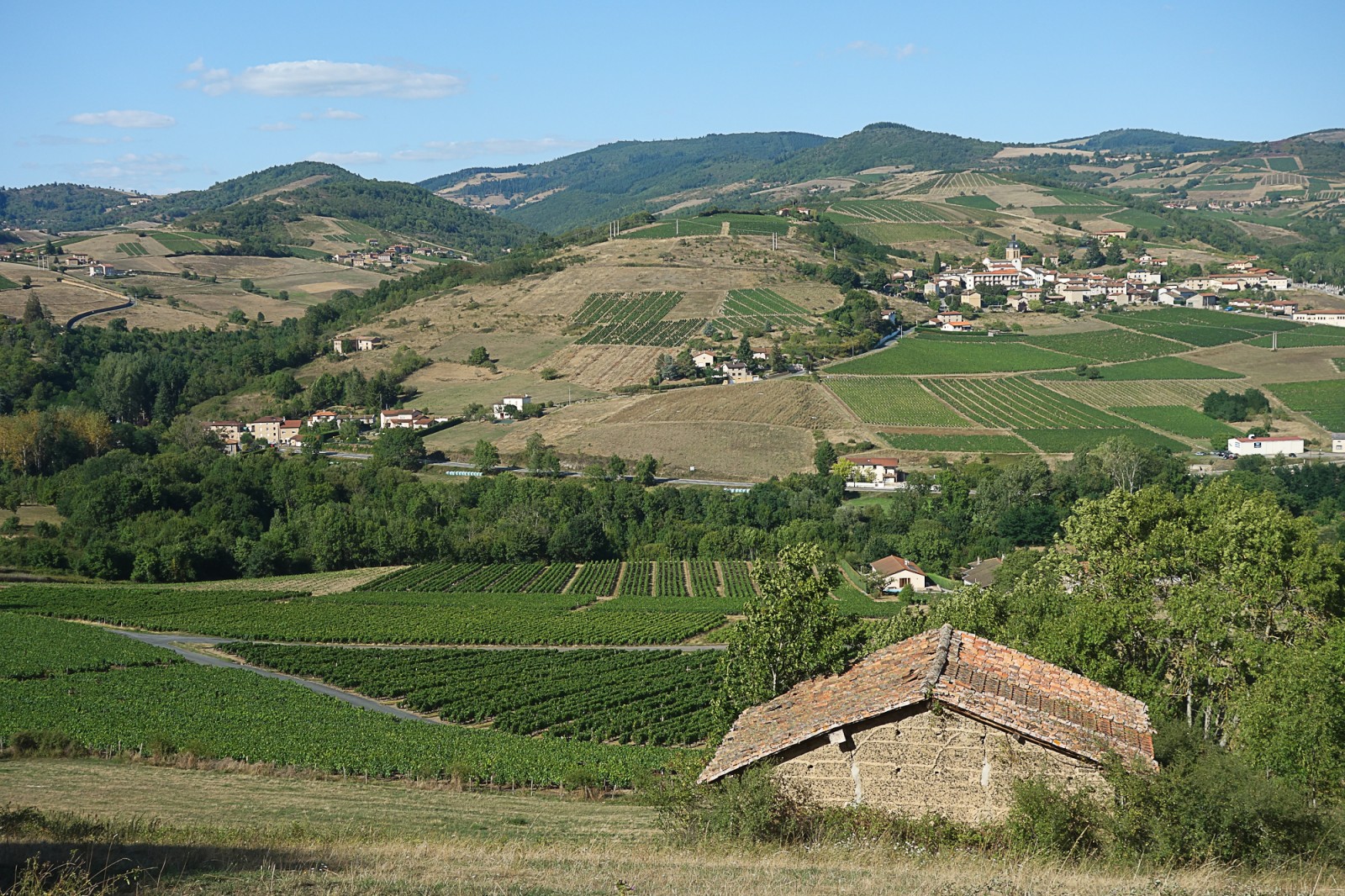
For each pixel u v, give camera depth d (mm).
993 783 22672
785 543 138500
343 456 187750
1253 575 33250
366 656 94938
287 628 104938
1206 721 32031
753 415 191625
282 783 48125
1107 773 22047
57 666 83562
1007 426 183125
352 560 139500
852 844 22250
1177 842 21375
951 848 21906
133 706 71375
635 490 155625
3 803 36094
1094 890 18844
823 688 26453
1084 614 33500
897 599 118875
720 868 21109
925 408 192375
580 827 33500
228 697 76000
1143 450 154375
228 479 156750
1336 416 180125
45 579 124312
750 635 34312
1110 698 25422
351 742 62750
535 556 142625
